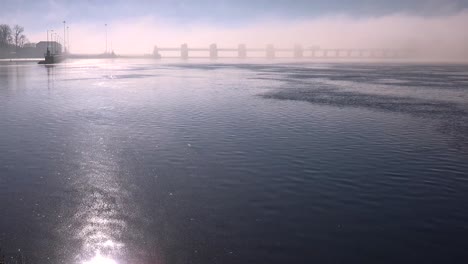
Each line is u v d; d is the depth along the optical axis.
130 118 20.69
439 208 8.72
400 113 22.45
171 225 7.70
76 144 14.74
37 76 55.06
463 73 66.00
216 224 7.76
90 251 6.67
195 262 6.35
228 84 43.91
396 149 14.00
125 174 11.07
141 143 14.89
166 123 19.16
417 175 11.02
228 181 10.45
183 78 54.31
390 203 8.97
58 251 6.66
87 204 8.77
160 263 6.31
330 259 6.49
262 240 7.10
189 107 24.84
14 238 7.10
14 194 9.39
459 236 7.38
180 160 12.53
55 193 9.48
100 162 12.30
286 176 10.88
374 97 30.64
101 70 76.69
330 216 8.21
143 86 40.91
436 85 42.09
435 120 20.06
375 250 6.81
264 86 41.22
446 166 11.92
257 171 11.34
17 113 22.34
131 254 6.58
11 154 13.23
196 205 8.76
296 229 7.57
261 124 18.84
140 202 8.92
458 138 15.83
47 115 21.69
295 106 25.30
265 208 8.60
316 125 18.62
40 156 13.00
